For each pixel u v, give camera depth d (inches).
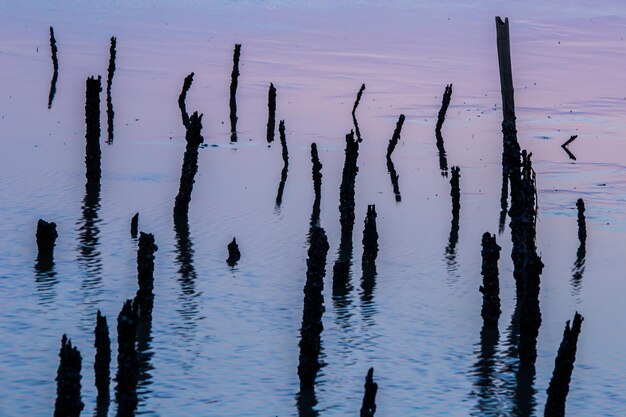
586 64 5423.2
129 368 1396.4
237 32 6171.3
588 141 3516.2
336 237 2448.3
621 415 1544.0
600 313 1968.5
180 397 1556.3
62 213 2524.6
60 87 4291.3
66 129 3521.2
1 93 4089.6
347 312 1932.8
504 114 1947.6
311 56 5438.0
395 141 3297.2
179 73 4793.3
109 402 1521.9
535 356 1683.1
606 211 2655.0
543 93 4539.9
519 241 1971.0
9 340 1744.6
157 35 5915.4
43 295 1963.6
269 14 7042.3
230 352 1727.4
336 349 1754.4
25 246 2255.2
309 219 2576.3
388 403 1557.6
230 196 2768.2
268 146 3440.0
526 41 6230.3
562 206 2694.4
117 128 3595.0
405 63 5334.6
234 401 1549.0
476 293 2059.5
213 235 2401.6
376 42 6028.5
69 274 2084.2
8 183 2768.2
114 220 2487.7
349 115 4003.4
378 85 4680.1
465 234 2475.4
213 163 3159.5
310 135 3629.4
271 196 2790.4
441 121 3690.9
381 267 2214.6
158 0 7391.7
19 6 6756.9
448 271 2191.2
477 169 3161.9
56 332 1791.3
